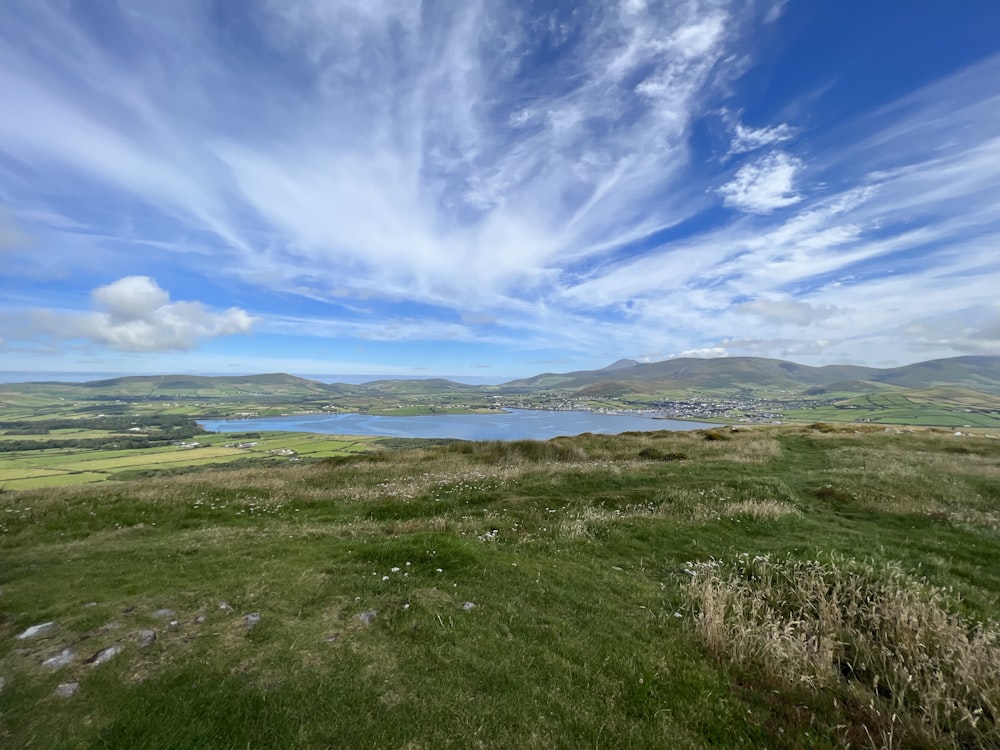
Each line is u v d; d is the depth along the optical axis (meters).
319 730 4.71
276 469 27.61
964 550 11.66
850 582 8.62
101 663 5.80
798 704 5.52
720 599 8.01
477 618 7.39
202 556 10.56
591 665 6.14
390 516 16.23
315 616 7.31
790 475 22.03
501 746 4.59
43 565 9.98
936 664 6.18
